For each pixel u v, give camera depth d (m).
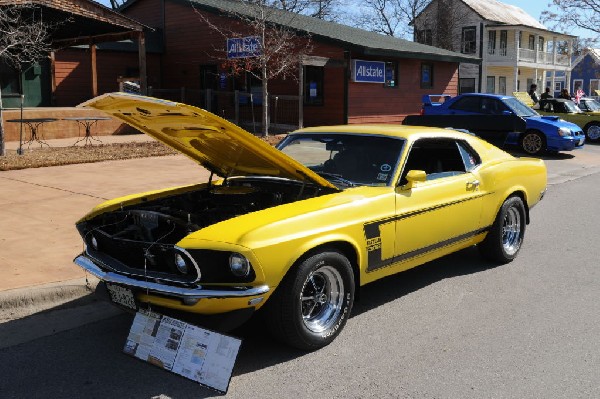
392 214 4.53
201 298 3.51
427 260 5.17
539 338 4.32
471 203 5.47
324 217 4.03
